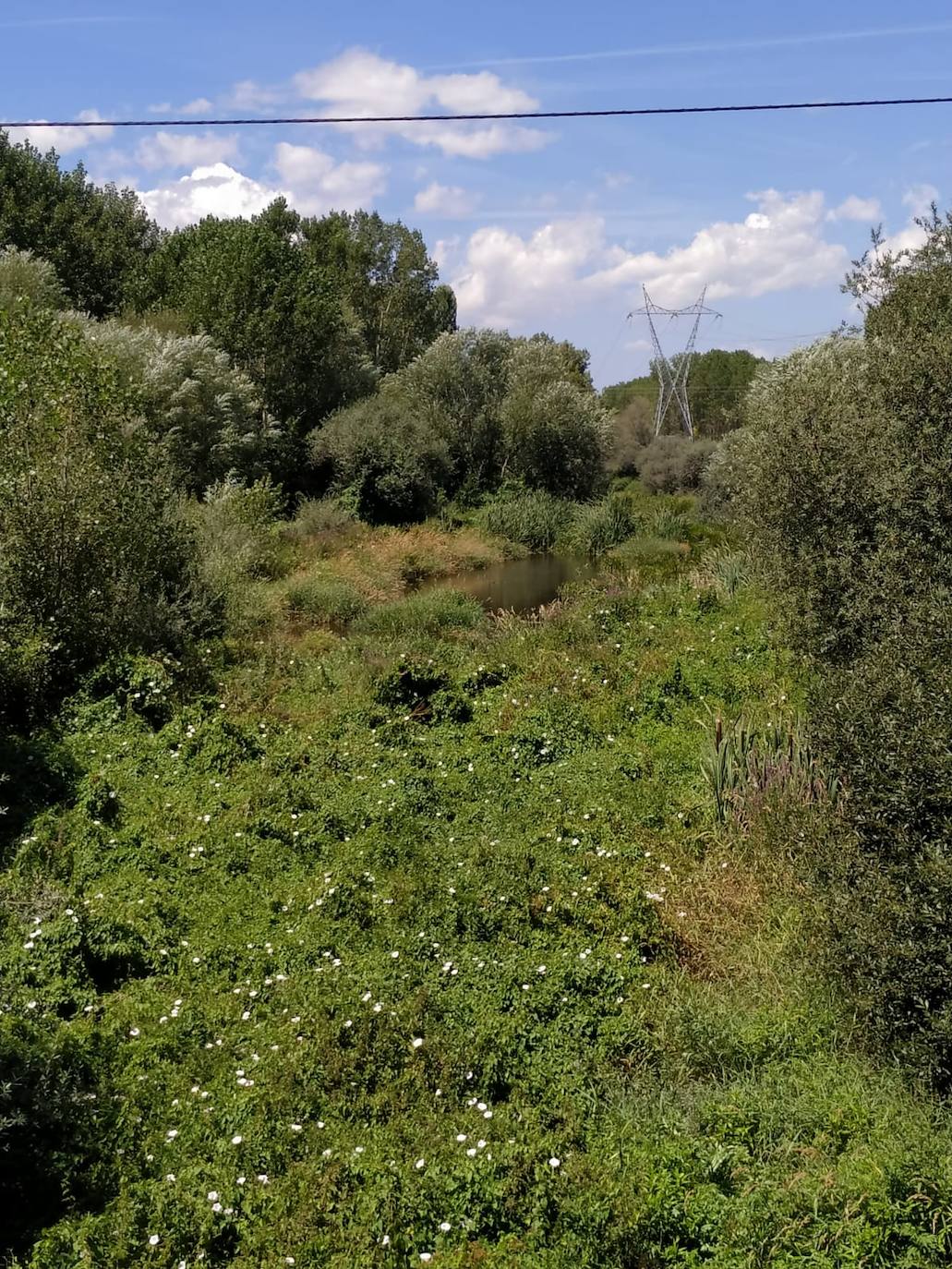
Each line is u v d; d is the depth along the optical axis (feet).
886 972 18.08
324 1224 15.48
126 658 38.75
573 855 27.09
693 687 39.04
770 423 34.14
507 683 42.29
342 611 63.26
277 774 32.45
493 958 22.41
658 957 23.02
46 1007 20.29
